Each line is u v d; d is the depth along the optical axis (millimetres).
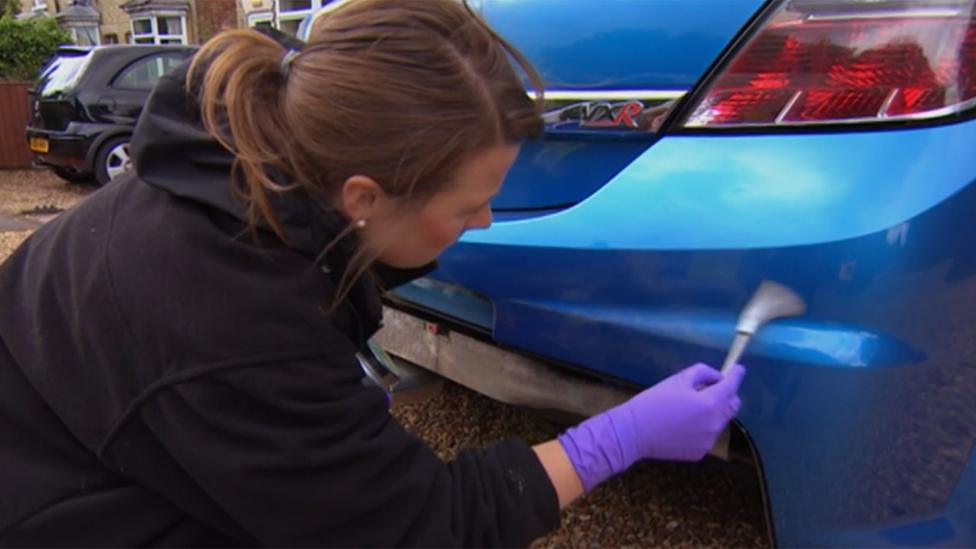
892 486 1452
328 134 812
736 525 1972
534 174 1690
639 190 1492
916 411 1430
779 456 1452
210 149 874
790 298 1381
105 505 936
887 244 1324
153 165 886
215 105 856
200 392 822
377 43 812
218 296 830
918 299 1362
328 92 805
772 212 1376
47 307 926
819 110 1394
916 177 1332
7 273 1021
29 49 13953
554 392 1715
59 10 22625
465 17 876
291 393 843
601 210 1514
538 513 1003
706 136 1479
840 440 1400
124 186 975
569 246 1524
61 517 934
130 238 879
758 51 1443
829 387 1373
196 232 850
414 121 805
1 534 941
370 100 797
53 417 944
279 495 856
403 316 2021
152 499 945
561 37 1632
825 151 1377
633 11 1559
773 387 1415
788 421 1424
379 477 900
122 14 21109
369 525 901
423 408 2596
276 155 835
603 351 1541
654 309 1481
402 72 803
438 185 854
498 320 1662
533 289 1588
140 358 851
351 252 906
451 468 990
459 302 1838
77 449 942
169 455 882
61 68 8039
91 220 952
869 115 1367
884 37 1362
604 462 1051
